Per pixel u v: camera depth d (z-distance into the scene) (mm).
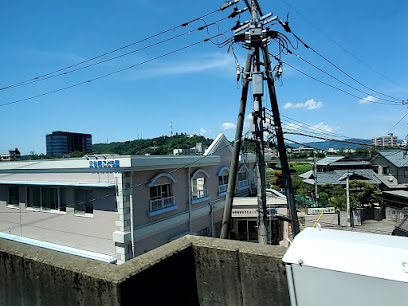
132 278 2217
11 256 3004
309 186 35375
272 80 10258
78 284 2361
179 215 14750
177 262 2746
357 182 27516
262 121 9750
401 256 1886
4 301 3100
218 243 2896
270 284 2527
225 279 2775
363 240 2162
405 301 1751
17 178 15383
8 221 15789
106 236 11898
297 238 2322
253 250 2656
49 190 14023
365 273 1871
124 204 11469
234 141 9742
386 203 27625
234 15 9977
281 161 9914
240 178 22156
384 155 36625
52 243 13688
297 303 2139
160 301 2492
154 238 13117
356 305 1900
